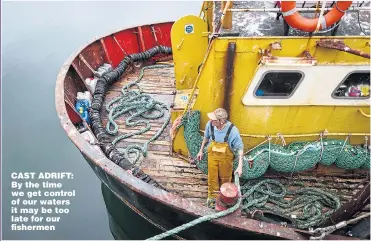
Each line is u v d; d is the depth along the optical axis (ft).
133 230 19.44
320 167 17.12
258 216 14.53
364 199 12.70
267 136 15.84
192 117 16.38
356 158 15.87
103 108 21.75
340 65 13.71
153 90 23.38
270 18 14.61
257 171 15.80
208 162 15.01
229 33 13.34
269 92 14.57
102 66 24.21
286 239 13.37
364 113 15.11
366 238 13.62
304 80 14.12
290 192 16.34
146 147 18.60
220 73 14.17
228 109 15.08
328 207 16.17
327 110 15.07
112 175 15.03
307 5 15.02
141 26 26.12
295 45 13.44
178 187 16.81
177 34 19.29
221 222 13.43
